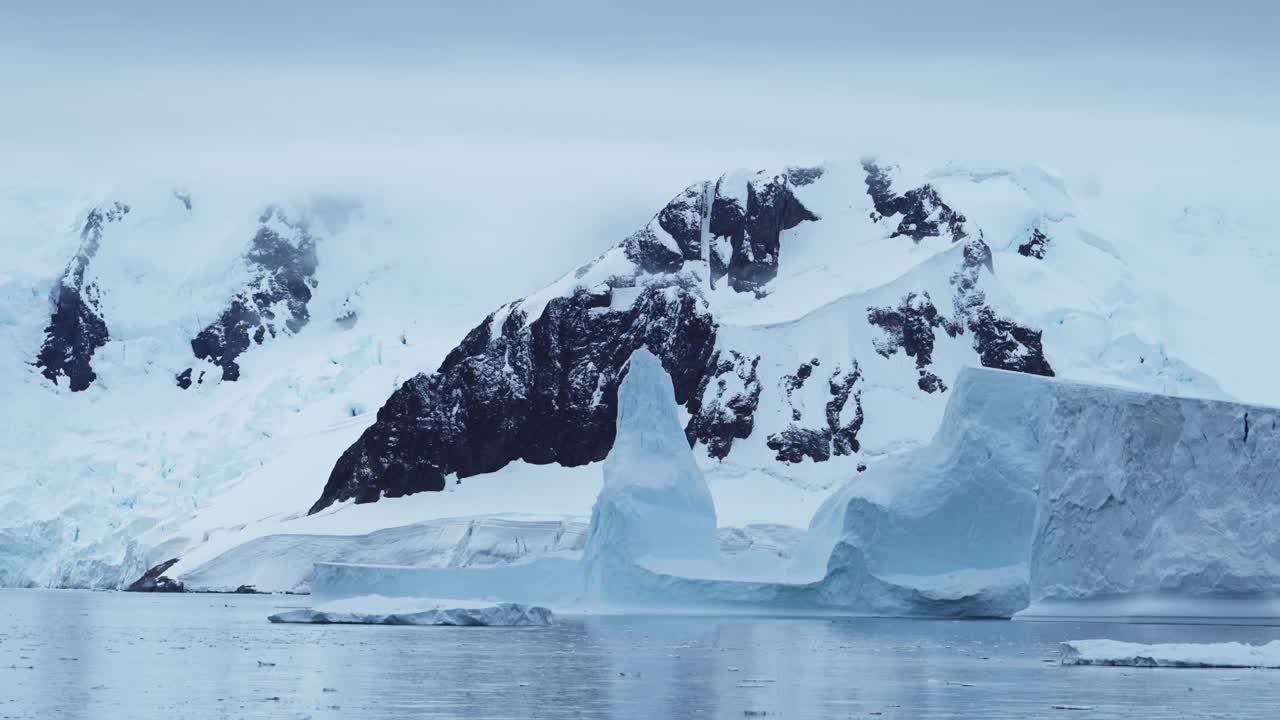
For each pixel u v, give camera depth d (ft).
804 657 342.03
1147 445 465.88
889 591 489.67
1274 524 453.99
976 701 257.75
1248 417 463.42
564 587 577.02
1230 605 453.99
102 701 258.78
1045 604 468.34
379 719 235.61
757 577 530.27
